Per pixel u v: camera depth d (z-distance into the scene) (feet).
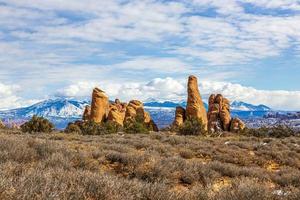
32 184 20.97
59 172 26.89
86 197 22.45
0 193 19.35
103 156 47.83
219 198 26.61
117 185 24.16
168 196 24.81
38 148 44.57
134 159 45.42
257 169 51.98
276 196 28.17
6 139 45.91
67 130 148.97
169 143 86.43
